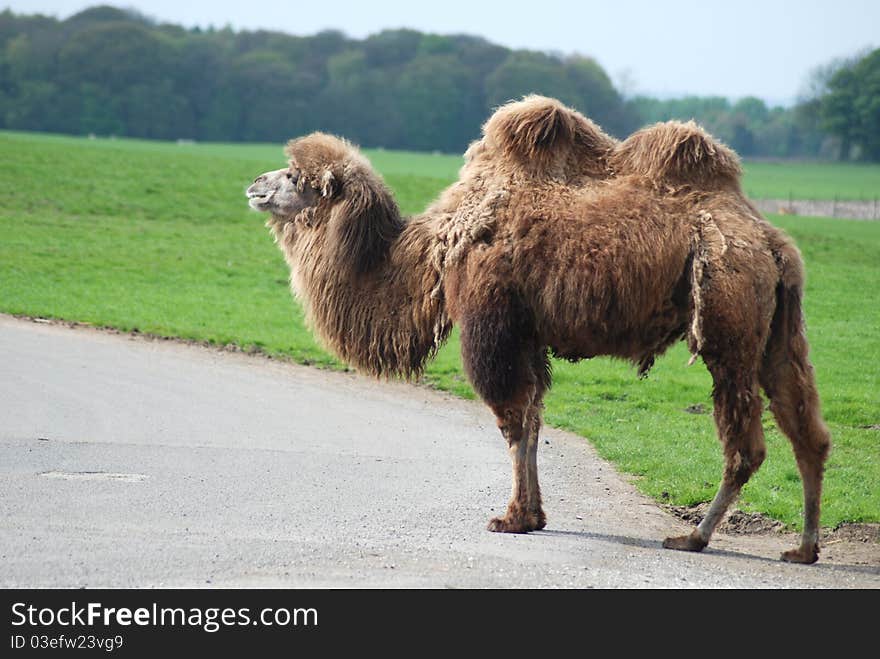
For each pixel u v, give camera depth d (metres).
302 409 24.67
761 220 14.44
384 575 12.28
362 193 16.16
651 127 15.09
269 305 42.34
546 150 15.07
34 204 64.06
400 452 20.52
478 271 14.71
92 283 44.50
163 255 52.59
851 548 15.53
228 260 52.75
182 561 12.45
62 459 18.16
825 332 40.25
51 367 28.09
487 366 14.64
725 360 13.93
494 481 18.36
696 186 14.55
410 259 15.80
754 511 17.41
